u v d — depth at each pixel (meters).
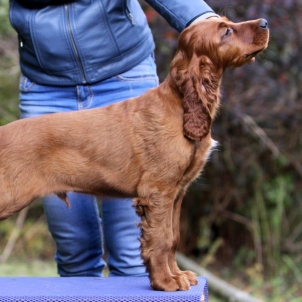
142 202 4.80
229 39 4.98
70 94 5.86
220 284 9.90
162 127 4.82
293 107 10.80
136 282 5.10
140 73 5.88
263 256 11.78
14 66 12.33
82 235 6.00
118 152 4.93
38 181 4.99
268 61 10.83
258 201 11.55
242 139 11.23
